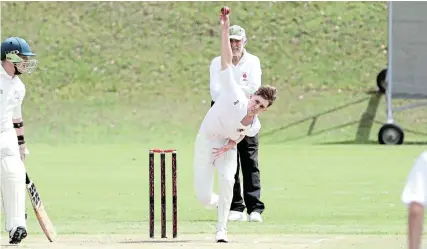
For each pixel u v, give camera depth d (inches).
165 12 4087.1
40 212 1386.6
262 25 3991.1
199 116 3494.1
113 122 3449.8
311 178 2325.3
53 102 3604.8
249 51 3863.2
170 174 2400.3
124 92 3681.1
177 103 3585.1
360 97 3570.4
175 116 3489.2
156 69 3818.9
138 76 3784.5
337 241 1370.6
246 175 1649.9
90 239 1418.6
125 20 4065.0
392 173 2413.9
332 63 3806.6
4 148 1347.2
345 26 3988.7
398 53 3161.9
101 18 4074.8
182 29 4013.3
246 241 1371.8
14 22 4037.9
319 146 3137.3
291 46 3895.2
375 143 3211.1
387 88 3201.3
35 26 4023.1
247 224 1611.7
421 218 756.6
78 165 2625.5
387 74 3230.8
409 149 2999.5
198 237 1428.4
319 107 3506.4
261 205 1658.5
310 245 1326.3
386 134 3159.5
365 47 3895.2
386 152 2915.8
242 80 1562.5
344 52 3870.6
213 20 4047.7
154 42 3964.1
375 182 2240.4
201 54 3897.6
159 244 1338.6
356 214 1745.8
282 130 3344.0
